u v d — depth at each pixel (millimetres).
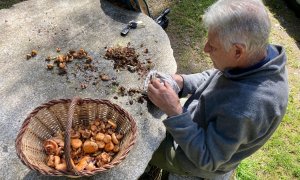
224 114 1744
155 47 2605
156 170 2715
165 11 4055
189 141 1842
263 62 1704
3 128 2008
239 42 1595
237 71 1759
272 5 5059
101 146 1828
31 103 2152
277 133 3438
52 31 2604
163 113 2191
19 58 2387
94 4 2875
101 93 2254
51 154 1769
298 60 4273
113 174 1865
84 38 2588
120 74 2381
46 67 2355
